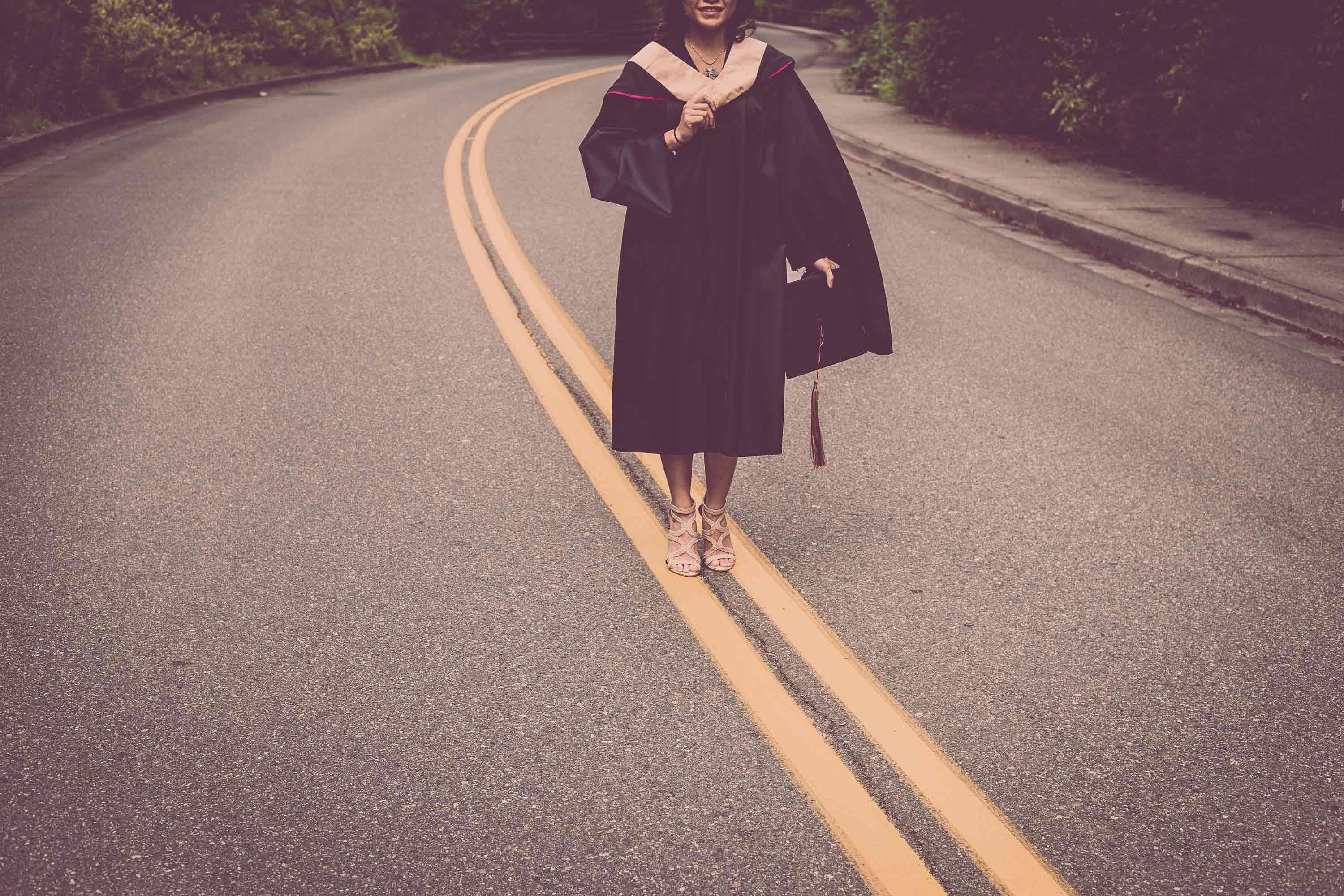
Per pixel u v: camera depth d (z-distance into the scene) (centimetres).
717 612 350
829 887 241
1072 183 1065
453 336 615
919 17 1673
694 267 339
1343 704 309
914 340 636
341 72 2425
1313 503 437
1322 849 254
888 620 348
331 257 777
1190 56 1084
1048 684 316
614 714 299
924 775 277
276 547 385
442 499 425
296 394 527
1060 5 1345
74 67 1438
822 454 366
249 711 297
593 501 427
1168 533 410
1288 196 967
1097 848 254
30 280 703
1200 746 290
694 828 258
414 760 279
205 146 1266
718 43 329
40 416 493
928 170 1135
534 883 240
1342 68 930
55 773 272
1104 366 597
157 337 602
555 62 3172
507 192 1023
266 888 238
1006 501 434
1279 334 663
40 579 361
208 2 2222
